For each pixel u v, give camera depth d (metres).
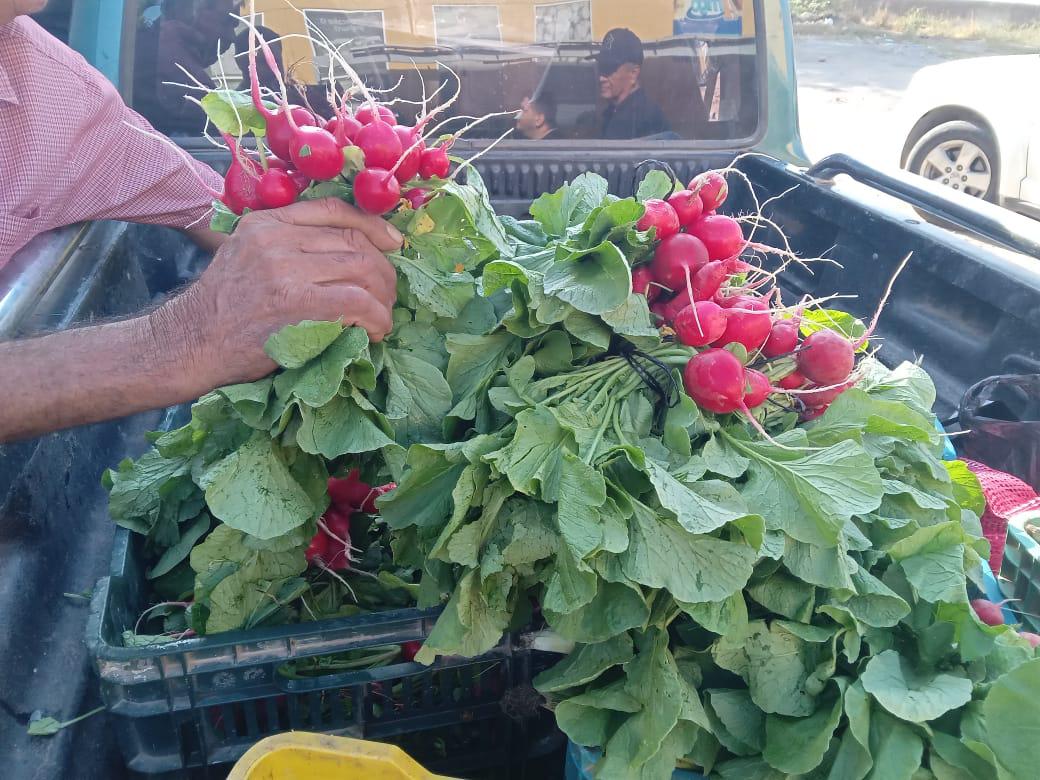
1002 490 2.09
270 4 2.52
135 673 1.25
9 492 1.46
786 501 1.31
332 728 1.39
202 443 1.53
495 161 2.78
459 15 2.63
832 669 1.23
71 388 1.33
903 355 2.55
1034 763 1.09
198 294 1.35
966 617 1.26
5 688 1.30
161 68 2.54
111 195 2.21
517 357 1.46
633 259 1.46
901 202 2.96
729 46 2.89
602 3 2.69
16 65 1.98
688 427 1.39
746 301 1.50
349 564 1.61
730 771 1.24
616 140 2.90
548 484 1.24
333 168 1.31
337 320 1.28
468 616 1.21
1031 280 2.13
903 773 1.13
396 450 1.29
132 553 1.53
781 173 2.93
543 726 1.49
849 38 14.48
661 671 1.21
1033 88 6.23
